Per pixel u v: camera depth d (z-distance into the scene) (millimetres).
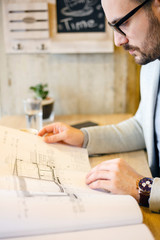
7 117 1484
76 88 1536
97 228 467
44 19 1400
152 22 695
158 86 915
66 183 646
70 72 1512
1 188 528
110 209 489
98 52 1455
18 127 1278
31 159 721
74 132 898
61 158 791
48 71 1508
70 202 492
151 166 934
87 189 633
